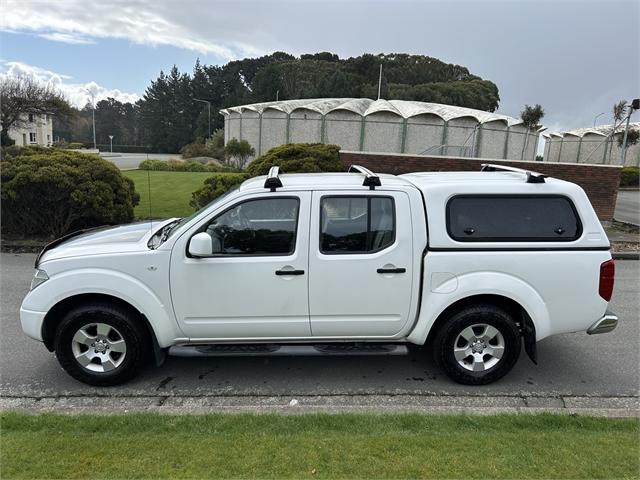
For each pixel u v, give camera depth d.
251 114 40.53
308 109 37.31
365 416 3.43
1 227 10.32
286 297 3.95
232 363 4.65
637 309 6.56
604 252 4.02
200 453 2.90
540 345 5.20
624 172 29.91
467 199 3.99
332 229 3.95
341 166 12.98
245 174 12.75
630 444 3.07
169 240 3.91
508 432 3.22
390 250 3.92
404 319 4.05
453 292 3.94
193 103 90.25
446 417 3.43
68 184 9.76
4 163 9.95
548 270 3.96
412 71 90.00
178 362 4.66
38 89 41.81
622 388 4.24
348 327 4.05
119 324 3.98
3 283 7.42
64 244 4.42
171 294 3.92
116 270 3.89
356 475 2.69
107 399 3.95
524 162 14.03
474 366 4.16
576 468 2.79
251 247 3.93
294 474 2.70
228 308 3.95
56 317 4.12
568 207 4.01
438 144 36.03
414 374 4.46
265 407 3.64
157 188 17.98
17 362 4.62
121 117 90.44
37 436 3.11
